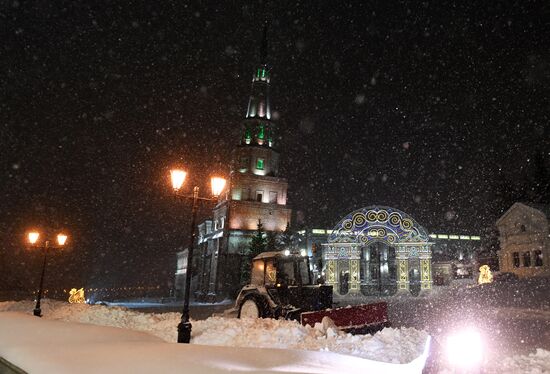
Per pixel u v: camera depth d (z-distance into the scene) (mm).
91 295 82688
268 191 64312
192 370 4953
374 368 6539
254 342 9578
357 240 44656
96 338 7371
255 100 69438
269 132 67938
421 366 7172
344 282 46406
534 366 8828
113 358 5492
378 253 51250
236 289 55844
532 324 17062
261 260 16266
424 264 43000
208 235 66562
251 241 58906
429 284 42219
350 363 6594
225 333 10344
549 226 39625
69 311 19359
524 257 42000
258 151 65500
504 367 8906
